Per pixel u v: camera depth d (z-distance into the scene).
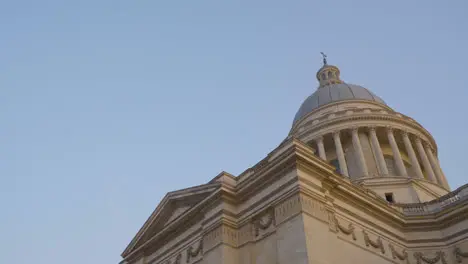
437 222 50.31
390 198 62.19
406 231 50.12
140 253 54.50
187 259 46.91
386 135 73.81
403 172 67.12
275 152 43.00
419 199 61.34
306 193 39.19
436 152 79.94
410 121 75.69
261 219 41.78
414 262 48.25
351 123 72.94
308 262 35.25
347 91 85.50
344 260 39.81
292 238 37.41
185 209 50.66
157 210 53.69
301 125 80.44
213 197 44.94
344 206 44.06
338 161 69.69
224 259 40.94
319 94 87.31
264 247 40.25
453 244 48.81
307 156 40.84
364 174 66.31
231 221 43.53
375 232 45.91
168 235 51.09
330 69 96.62
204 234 44.47
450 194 52.78
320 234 38.00
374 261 43.44
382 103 84.12
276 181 41.72
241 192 44.28
